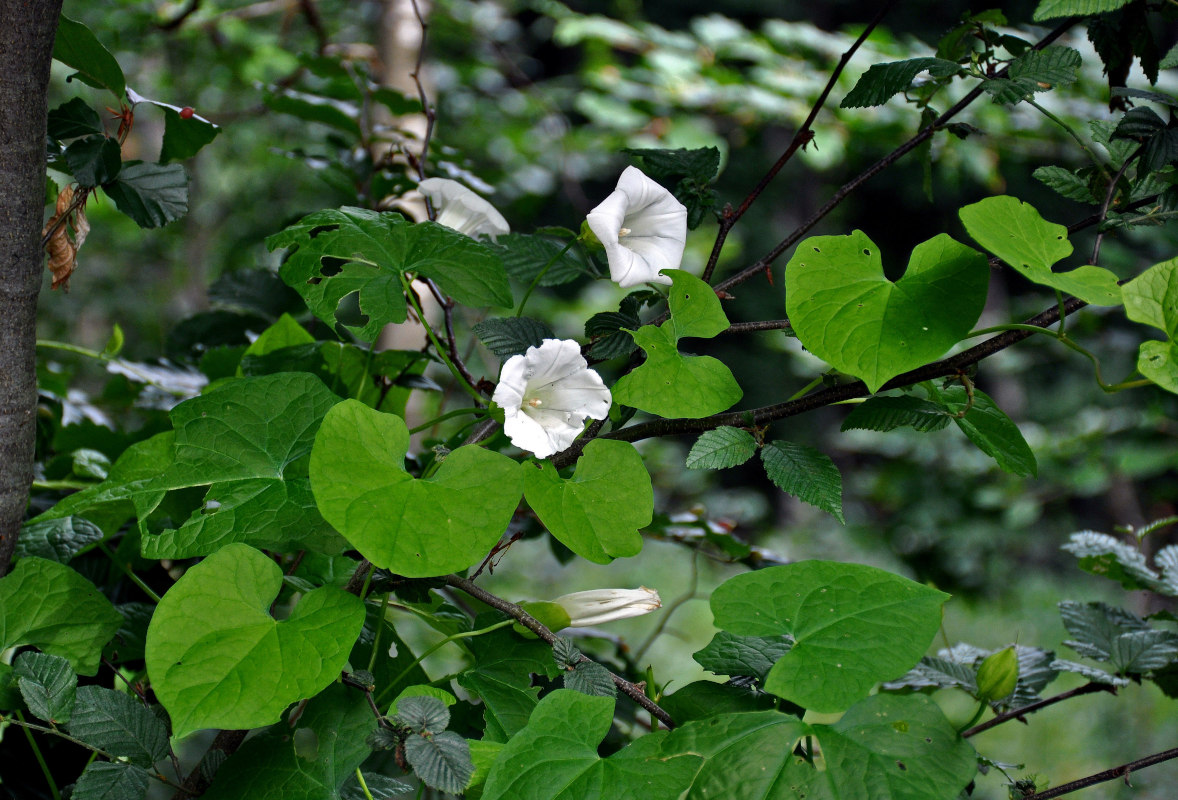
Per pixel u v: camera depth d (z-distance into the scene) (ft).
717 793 3.25
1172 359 3.36
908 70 3.74
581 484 3.50
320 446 3.37
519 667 3.61
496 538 3.35
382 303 3.65
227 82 11.08
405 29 6.99
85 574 4.02
